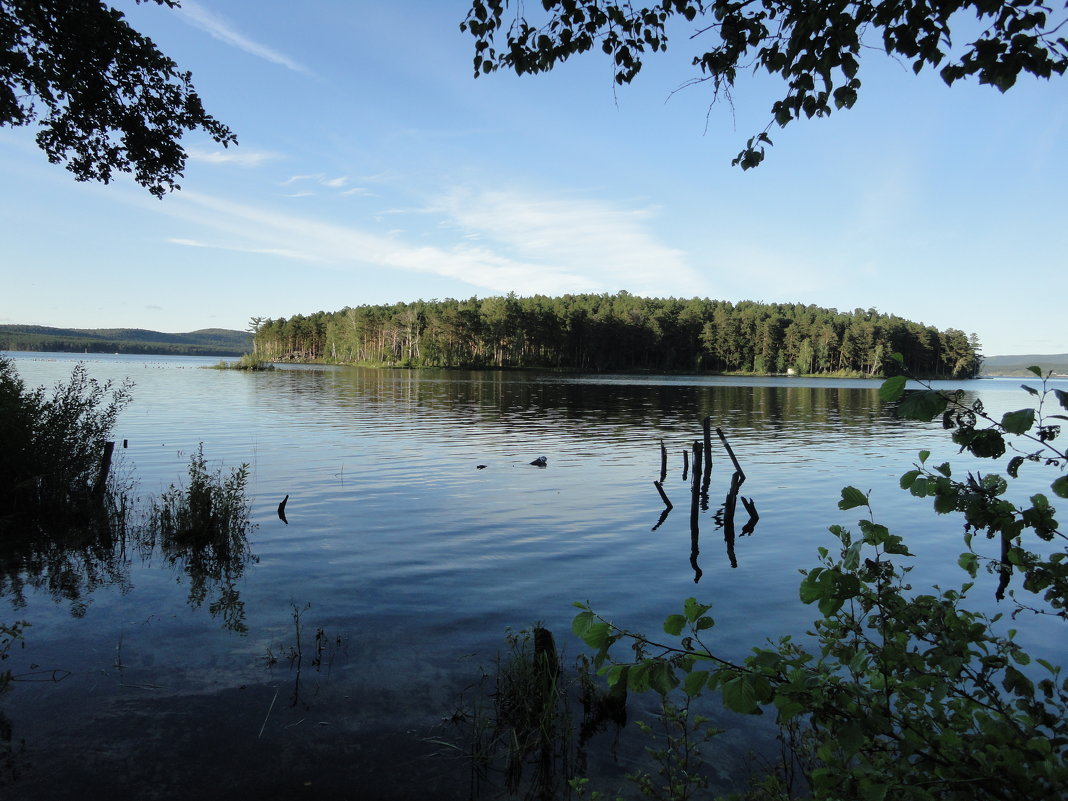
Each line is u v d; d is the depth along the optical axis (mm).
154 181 11523
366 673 6297
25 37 9516
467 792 4551
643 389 74500
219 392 54156
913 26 3289
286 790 4523
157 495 14625
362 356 162875
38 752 4836
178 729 5223
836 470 20812
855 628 2883
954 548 11742
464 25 5090
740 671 2385
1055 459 2221
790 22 3875
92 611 7750
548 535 12219
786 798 3475
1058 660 6645
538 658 5938
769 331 155875
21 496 12414
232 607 8016
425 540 11609
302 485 16594
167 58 10586
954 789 2188
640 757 5051
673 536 12453
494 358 144250
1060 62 2873
